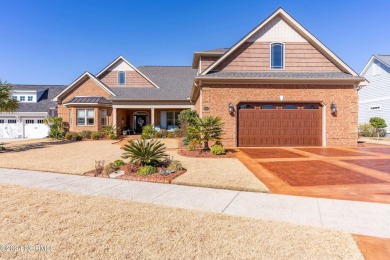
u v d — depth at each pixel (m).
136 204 5.16
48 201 5.34
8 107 14.55
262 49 14.81
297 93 14.35
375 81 25.05
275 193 5.94
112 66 25.19
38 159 10.84
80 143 17.94
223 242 3.52
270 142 14.41
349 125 14.51
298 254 3.20
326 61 14.91
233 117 14.15
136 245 3.44
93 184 6.85
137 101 22.75
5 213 4.62
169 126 25.20
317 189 6.22
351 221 4.28
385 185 6.52
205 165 9.23
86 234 3.77
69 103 21.94
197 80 14.04
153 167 8.06
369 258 3.13
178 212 4.70
